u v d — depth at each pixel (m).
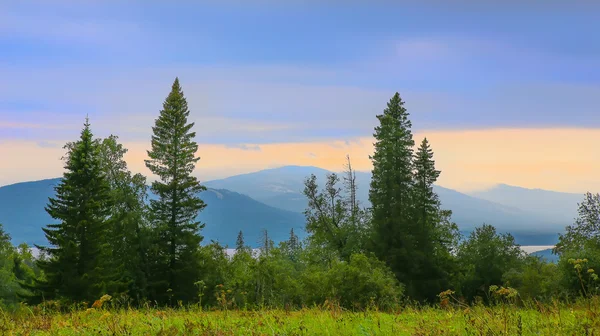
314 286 29.00
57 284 45.84
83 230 46.97
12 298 53.78
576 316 8.13
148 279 51.50
